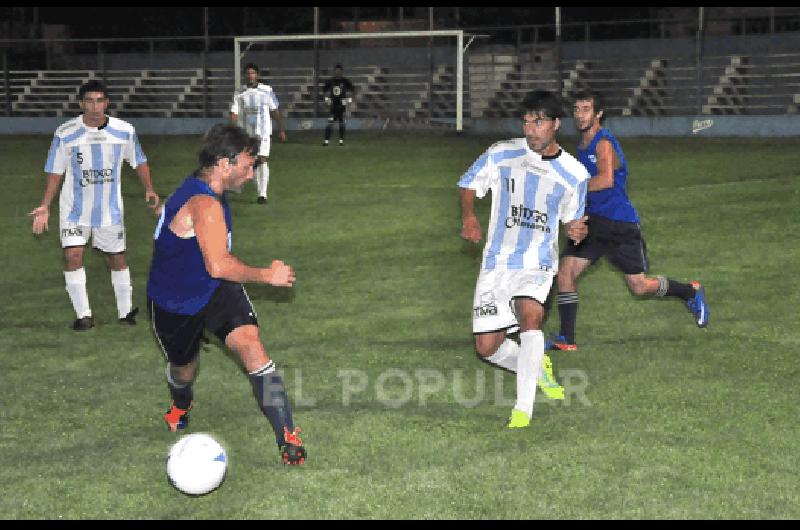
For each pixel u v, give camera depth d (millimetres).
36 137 51031
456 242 18312
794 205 20656
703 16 47562
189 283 7699
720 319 12297
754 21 51781
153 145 43625
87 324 12508
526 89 53375
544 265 8867
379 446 8148
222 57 60906
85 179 12281
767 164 29234
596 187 10758
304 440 8297
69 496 7262
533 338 8617
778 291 13664
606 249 11133
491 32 57781
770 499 7039
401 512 6922
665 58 49562
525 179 8797
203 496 7203
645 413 8867
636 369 10258
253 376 7699
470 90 54406
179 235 7590
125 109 60031
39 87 61188
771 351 10836
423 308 13320
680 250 16703
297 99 57531
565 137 43688
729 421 8617
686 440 8172
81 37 64312
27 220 22141
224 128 7480
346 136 47875
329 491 7281
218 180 7543
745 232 18078
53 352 11430
